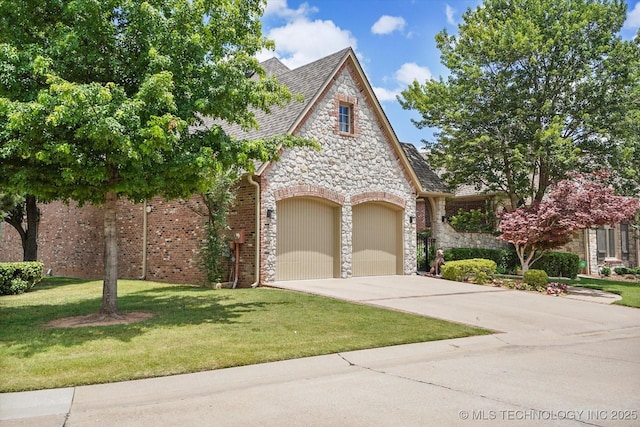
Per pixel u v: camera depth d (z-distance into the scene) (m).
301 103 16.84
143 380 6.47
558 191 17.09
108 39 9.54
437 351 8.38
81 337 8.45
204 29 10.21
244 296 13.34
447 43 23.89
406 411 5.38
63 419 5.18
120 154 8.83
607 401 5.73
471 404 5.61
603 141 20.84
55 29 9.29
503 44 20.77
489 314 11.82
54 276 24.09
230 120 10.70
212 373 6.82
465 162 22.25
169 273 18.08
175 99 9.87
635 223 25.98
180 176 9.99
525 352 8.50
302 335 8.93
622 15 20.89
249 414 5.31
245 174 15.20
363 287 15.44
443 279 18.52
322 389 6.21
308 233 17.11
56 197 10.57
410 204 20.11
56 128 8.38
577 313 12.51
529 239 16.94
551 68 21.09
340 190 17.62
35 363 6.91
